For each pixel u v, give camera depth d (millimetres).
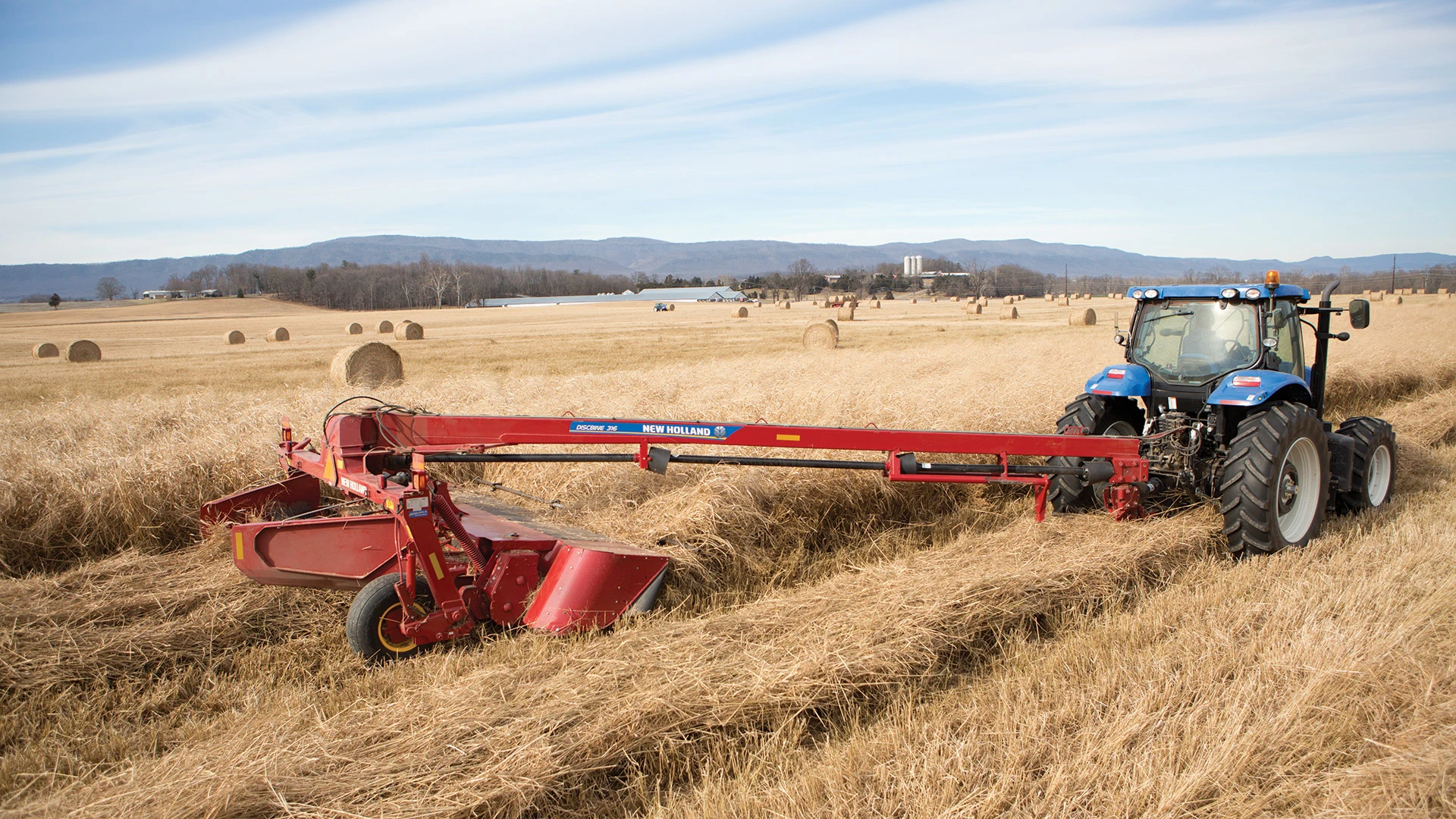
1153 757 3127
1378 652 3758
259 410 8734
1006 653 4250
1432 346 16328
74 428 8695
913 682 3867
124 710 3852
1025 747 3227
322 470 4844
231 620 4559
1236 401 5809
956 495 7258
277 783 2916
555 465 7129
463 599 4344
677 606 4961
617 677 3725
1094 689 3662
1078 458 6582
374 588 4238
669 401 10000
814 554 6137
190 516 6062
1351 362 13422
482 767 3092
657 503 6246
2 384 18219
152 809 2797
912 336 30156
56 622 4387
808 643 4059
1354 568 5094
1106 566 5086
